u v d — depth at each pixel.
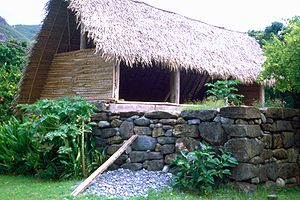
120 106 9.83
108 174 6.62
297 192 6.13
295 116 7.11
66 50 12.29
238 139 5.74
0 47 15.74
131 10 11.40
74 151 6.94
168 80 14.84
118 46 9.19
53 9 10.92
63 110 6.96
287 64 6.99
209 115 6.14
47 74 12.23
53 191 5.75
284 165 6.53
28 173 7.73
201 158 5.71
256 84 14.44
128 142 6.90
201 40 12.68
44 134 7.02
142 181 6.10
